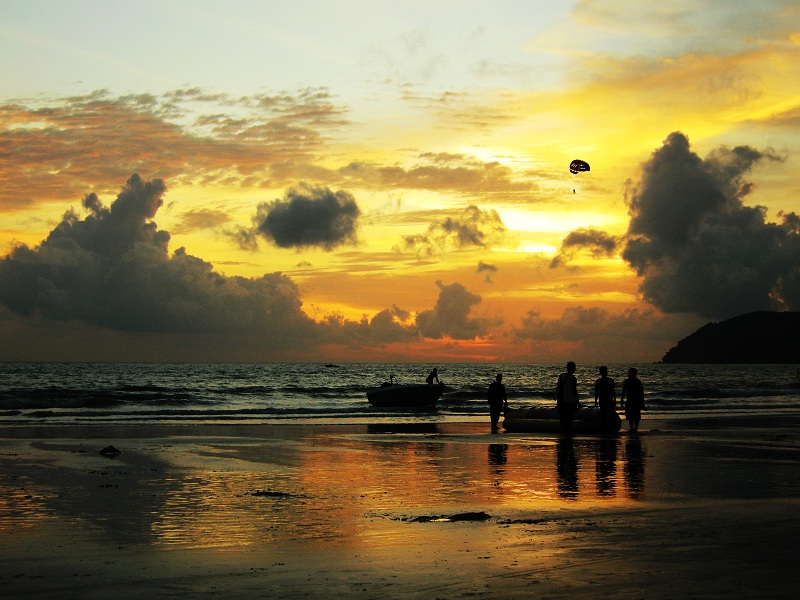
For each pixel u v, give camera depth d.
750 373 155.38
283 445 18.91
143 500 10.52
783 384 90.69
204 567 6.63
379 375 121.69
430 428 25.50
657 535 7.88
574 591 5.71
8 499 10.54
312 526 8.65
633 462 15.19
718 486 11.78
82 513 9.48
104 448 16.95
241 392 58.75
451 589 5.81
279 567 6.61
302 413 35.44
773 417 32.66
